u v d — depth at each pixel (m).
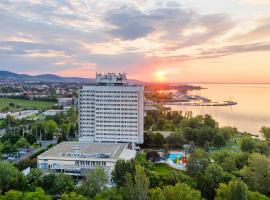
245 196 126.69
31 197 121.56
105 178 147.00
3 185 144.50
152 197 127.31
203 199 132.12
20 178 150.12
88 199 127.12
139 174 129.25
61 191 144.62
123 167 163.62
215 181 152.50
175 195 126.75
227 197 131.00
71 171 196.75
